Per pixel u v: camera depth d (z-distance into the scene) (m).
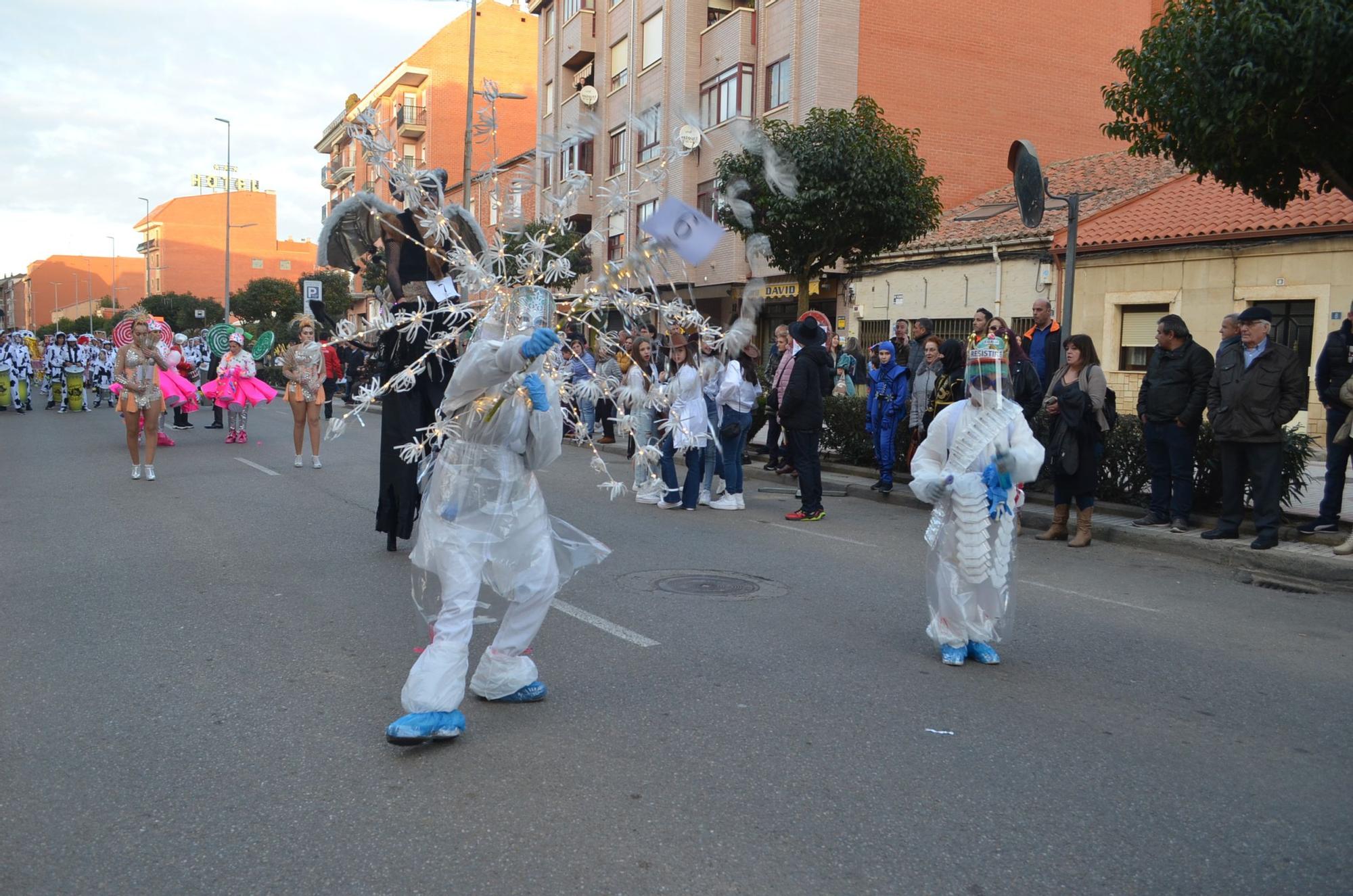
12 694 4.68
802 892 3.04
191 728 4.28
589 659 5.32
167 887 3.02
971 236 21.48
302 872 3.11
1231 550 8.23
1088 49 28.23
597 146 8.41
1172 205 19.03
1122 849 3.36
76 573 7.19
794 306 26.34
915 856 3.28
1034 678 5.18
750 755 4.08
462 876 3.09
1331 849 3.39
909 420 11.59
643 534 9.17
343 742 4.14
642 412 5.11
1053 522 9.31
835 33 24.98
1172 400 8.86
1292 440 8.78
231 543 8.35
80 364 26.20
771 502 11.44
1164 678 5.25
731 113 26.16
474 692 4.66
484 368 4.01
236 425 17.11
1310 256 16.14
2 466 13.59
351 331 4.64
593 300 4.36
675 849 3.29
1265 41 7.45
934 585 5.41
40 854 3.21
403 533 7.91
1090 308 19.14
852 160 15.68
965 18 26.58
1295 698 4.96
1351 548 7.82
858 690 4.91
